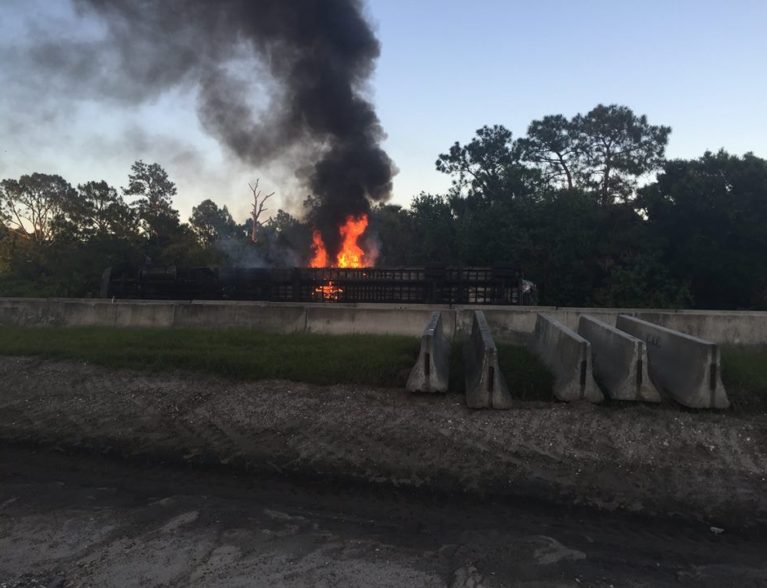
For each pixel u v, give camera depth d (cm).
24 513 444
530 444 548
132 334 962
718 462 511
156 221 3294
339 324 982
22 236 3638
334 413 623
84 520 430
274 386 695
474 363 698
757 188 2091
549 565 365
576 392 615
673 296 2061
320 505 454
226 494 476
